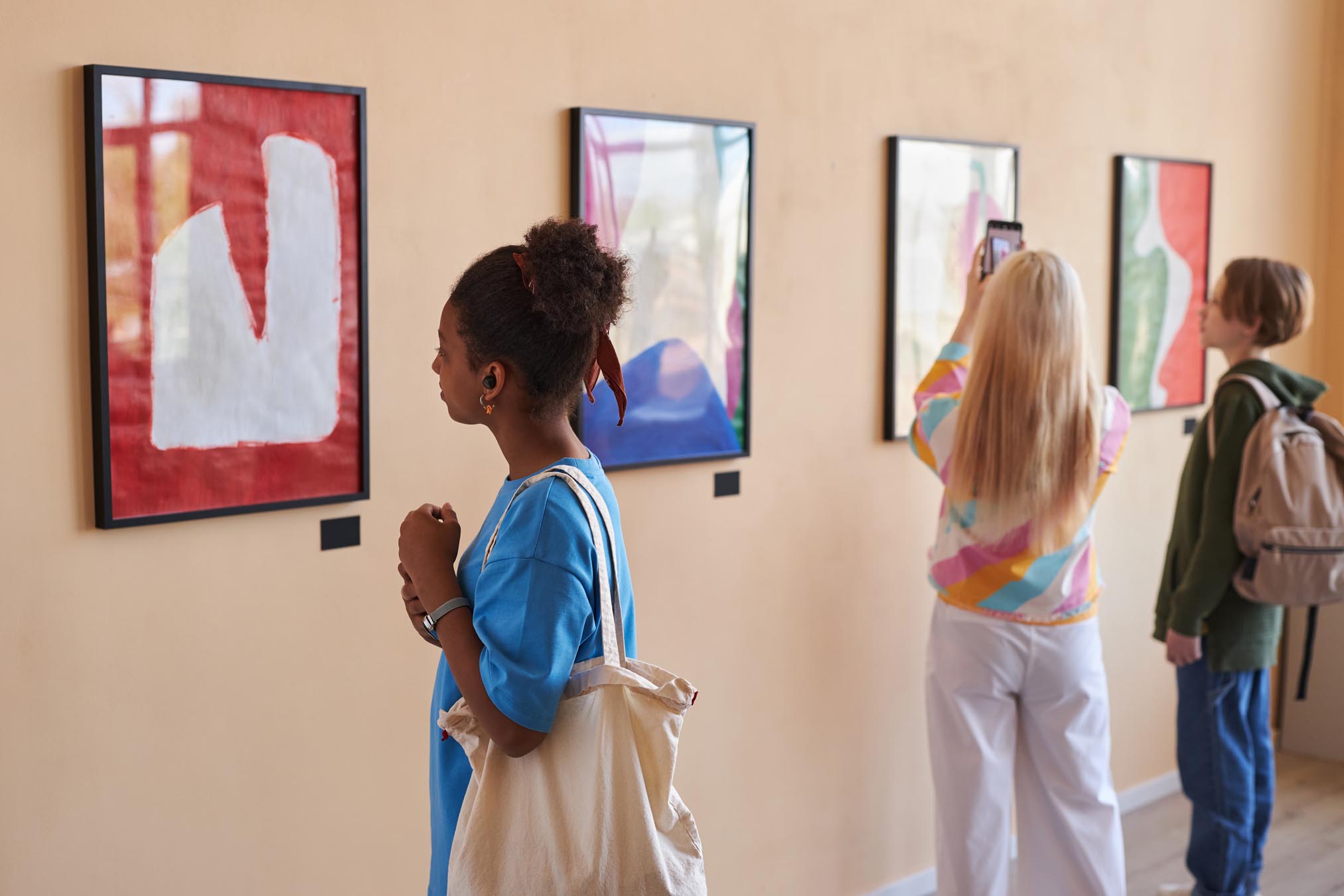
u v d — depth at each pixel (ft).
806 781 9.52
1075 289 7.84
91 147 5.73
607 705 4.41
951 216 9.89
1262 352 9.43
